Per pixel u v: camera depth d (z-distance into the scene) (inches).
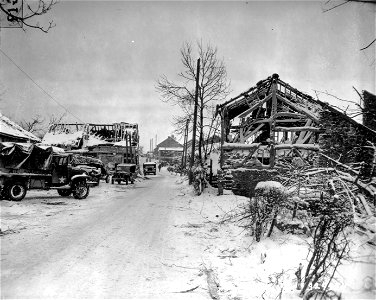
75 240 303.1
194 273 221.9
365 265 191.8
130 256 257.6
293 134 863.1
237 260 249.3
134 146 1957.4
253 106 713.6
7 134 989.2
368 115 336.2
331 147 360.2
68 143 1759.4
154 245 294.5
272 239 275.7
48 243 287.4
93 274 212.7
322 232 188.1
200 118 994.7
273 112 695.7
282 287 186.2
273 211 294.4
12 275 203.8
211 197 650.8
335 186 301.4
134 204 597.6
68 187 642.8
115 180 1169.4
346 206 267.4
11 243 281.4
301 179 327.6
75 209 508.7
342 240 207.2
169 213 487.8
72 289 186.1
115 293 183.3
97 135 2082.9
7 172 562.6
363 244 218.8
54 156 622.5
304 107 697.0
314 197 310.7
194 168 784.9
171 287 195.9
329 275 186.4
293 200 296.8
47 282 194.7
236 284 200.8
